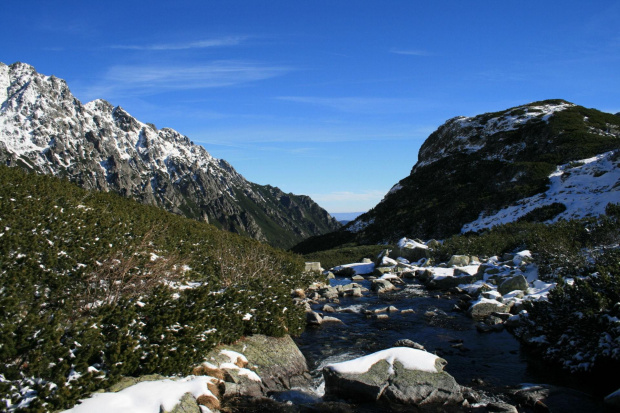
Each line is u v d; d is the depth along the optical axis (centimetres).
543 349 1156
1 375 586
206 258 1688
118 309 809
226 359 924
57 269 967
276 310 1205
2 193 1270
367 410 793
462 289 2144
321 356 1195
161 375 770
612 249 1716
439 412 793
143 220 1766
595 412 789
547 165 5253
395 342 1318
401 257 3481
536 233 2478
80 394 627
